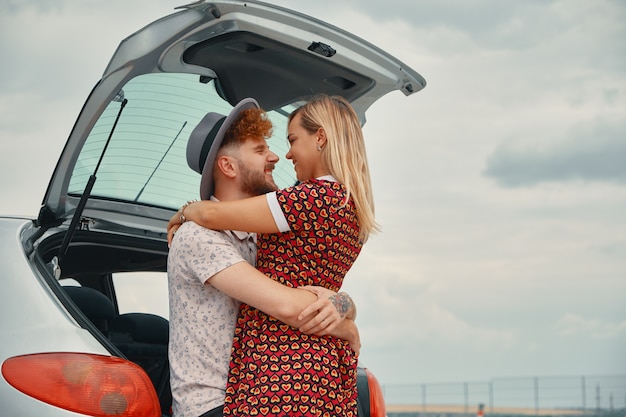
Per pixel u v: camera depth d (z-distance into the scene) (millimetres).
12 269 2055
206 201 2078
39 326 1944
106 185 2705
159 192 2832
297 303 1957
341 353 2062
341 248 2076
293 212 2008
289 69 2605
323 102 2164
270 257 2053
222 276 1977
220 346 2027
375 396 2568
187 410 1991
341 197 2055
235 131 2152
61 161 2398
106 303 2803
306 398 1933
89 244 2771
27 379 1855
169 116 2621
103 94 2256
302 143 2154
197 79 2549
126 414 1877
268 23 2363
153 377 2826
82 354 1908
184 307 2049
